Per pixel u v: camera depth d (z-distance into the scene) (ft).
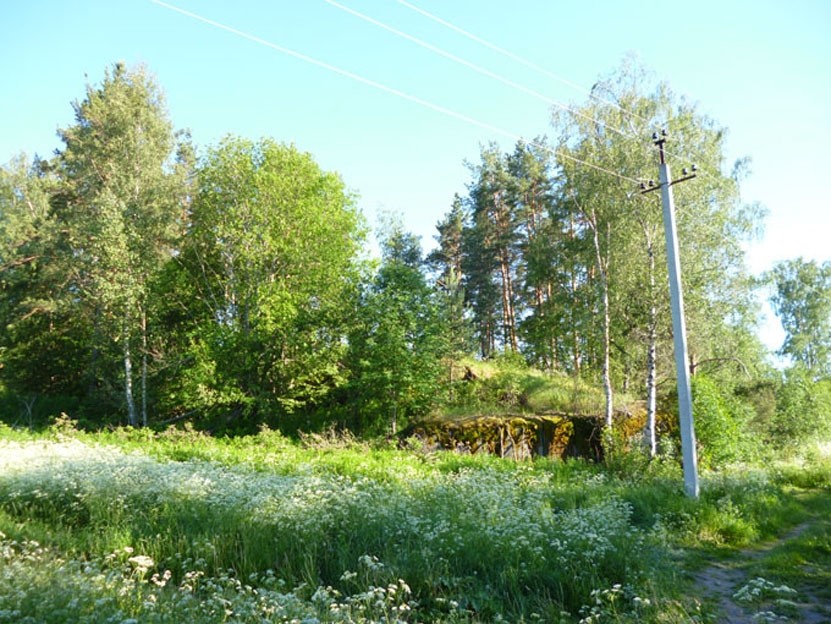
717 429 66.59
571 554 25.80
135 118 107.04
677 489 47.55
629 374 91.66
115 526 28.25
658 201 71.10
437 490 37.65
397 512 30.19
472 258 133.90
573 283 85.87
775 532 39.17
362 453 64.39
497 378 86.28
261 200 90.22
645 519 38.88
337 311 81.92
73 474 35.06
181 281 95.40
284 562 24.93
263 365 83.92
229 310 92.43
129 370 89.61
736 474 55.83
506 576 23.86
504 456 69.36
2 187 110.42
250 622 17.78
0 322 103.91
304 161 95.04
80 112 116.26
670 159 72.54
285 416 84.17
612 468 59.93
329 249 93.50
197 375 81.66
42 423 89.10
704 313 72.95
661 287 70.95
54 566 20.92
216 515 29.48
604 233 79.97
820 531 36.73
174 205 98.17
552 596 23.21
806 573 28.17
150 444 66.13
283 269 92.22
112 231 86.74
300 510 29.78
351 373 79.77
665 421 76.28
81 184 107.04
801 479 64.18
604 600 22.71
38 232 101.60
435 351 77.97
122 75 114.11
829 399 98.94
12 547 25.40
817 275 173.88
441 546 26.12
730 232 82.23
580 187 79.05
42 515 31.89
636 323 77.41
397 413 78.54
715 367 83.25
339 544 26.58
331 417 82.79
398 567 23.98
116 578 19.98
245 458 57.26
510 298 130.72
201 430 82.69
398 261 84.89
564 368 104.37
